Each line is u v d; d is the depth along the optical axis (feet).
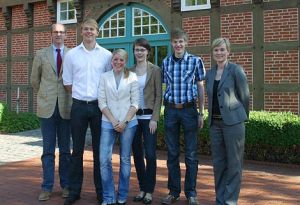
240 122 14.80
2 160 25.95
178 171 16.83
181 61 16.30
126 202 16.76
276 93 32.22
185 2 36.58
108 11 41.37
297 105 31.40
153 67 16.66
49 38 45.21
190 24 36.19
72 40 43.68
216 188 15.64
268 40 32.50
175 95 16.26
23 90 47.11
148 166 16.65
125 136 16.12
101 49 16.75
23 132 39.27
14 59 47.80
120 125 15.76
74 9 43.62
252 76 33.14
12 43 48.01
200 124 16.53
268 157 26.02
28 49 46.75
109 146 16.10
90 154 28.17
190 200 16.26
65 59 16.63
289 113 28.09
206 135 27.35
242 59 33.55
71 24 43.70
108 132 16.02
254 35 32.99
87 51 16.47
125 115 15.94
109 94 15.93
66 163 17.75
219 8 34.55
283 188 19.39
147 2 38.73
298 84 31.32
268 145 25.58
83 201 17.11
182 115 16.25
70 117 17.02
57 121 17.66
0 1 48.19
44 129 17.42
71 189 16.75
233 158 14.89
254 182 20.57
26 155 27.68
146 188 16.79
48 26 45.27
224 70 14.99
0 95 48.52
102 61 16.55
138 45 16.56
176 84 16.28
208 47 35.19
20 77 47.39
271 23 32.35
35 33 46.21
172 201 16.80
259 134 25.50
